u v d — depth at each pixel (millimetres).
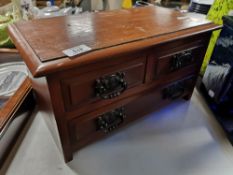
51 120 694
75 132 688
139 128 945
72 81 543
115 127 800
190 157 812
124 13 934
